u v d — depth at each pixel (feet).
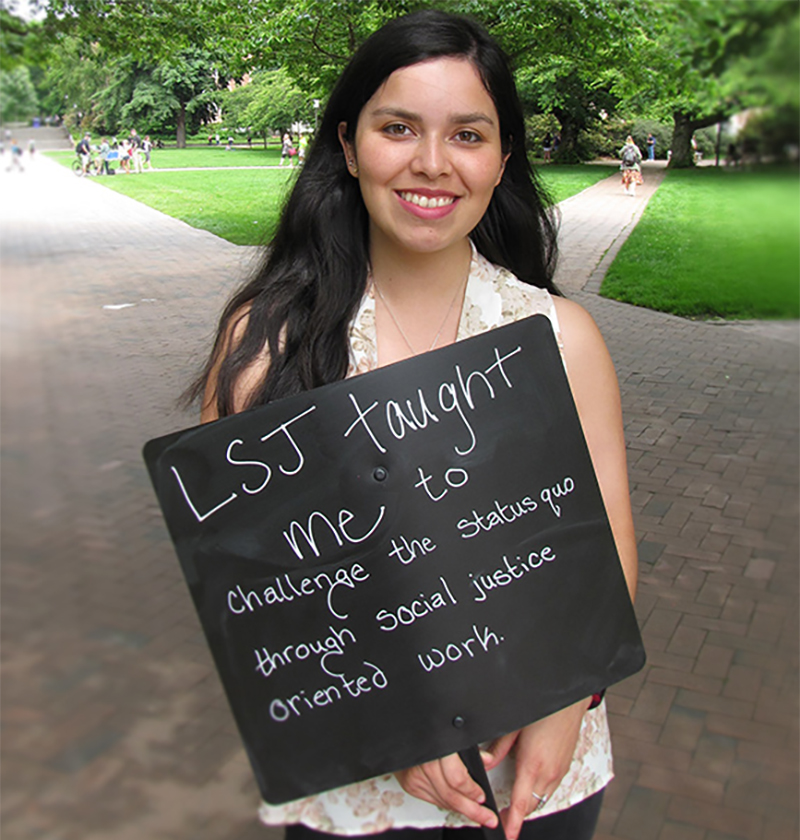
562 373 3.83
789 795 5.18
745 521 9.27
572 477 3.82
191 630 4.32
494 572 3.72
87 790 3.82
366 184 3.81
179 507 3.52
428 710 3.63
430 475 3.69
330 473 3.61
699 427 11.33
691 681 6.66
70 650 3.98
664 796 5.44
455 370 3.73
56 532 4.03
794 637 5.47
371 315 4.11
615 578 3.84
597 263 19.30
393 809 3.86
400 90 3.63
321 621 3.59
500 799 4.07
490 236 4.67
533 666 3.72
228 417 3.55
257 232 16.92
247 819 4.06
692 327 13.33
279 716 3.54
